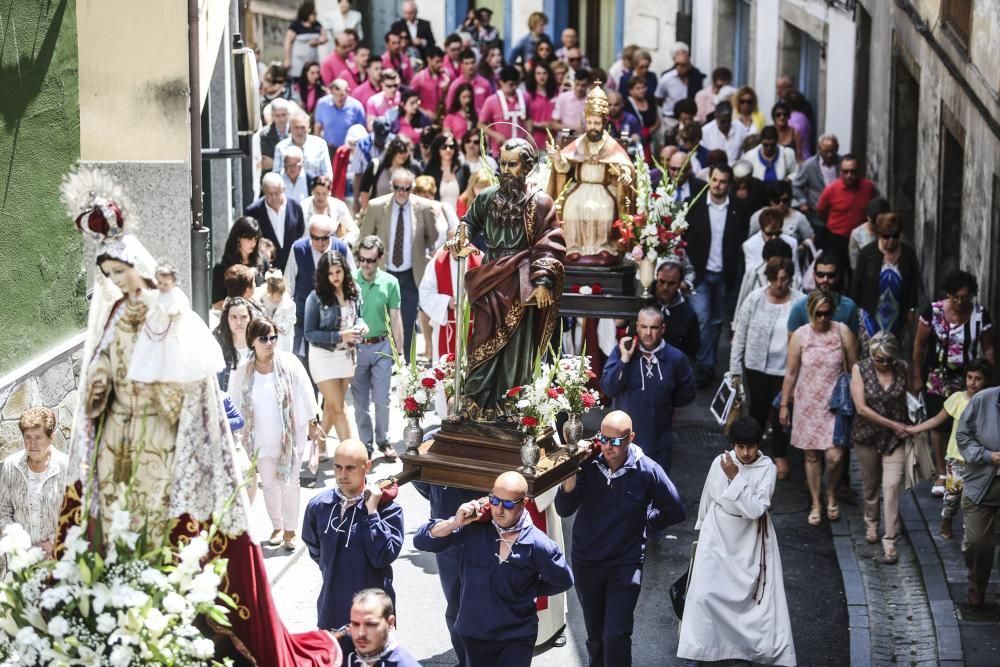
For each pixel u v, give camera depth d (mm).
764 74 31188
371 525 11430
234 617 9656
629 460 12492
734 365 18234
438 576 14914
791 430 16969
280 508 15039
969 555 14258
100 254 9133
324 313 16906
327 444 18375
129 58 16812
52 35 12953
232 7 23453
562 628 13688
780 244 19328
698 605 12969
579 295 17797
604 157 17828
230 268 16094
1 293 12203
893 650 13953
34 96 12672
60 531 9422
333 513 11461
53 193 13062
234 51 19359
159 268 9156
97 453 9406
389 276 17688
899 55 23828
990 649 13695
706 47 33875
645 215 17703
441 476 12461
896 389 15672
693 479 17797
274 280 16828
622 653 12477
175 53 16750
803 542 16297
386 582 11609
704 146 27250
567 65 30859
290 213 20094
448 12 36719
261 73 30422
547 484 12023
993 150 17672
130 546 8992
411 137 29094
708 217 21312
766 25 30969
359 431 17828
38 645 8812
